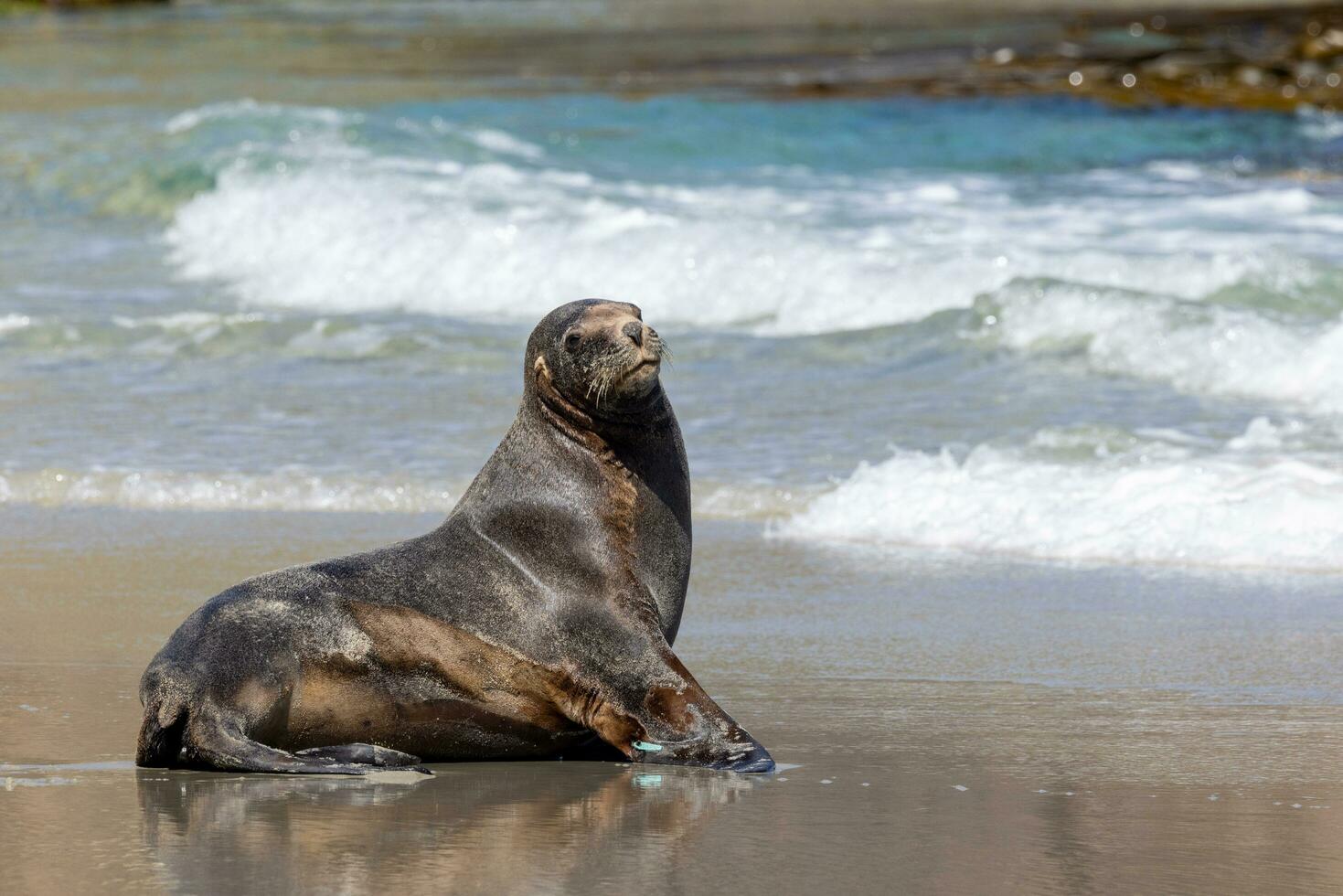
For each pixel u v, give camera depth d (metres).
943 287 61.38
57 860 18.22
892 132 97.38
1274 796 21.08
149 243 76.19
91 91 116.06
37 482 43.62
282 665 22.66
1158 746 23.75
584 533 23.72
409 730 23.34
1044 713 25.80
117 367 56.31
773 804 20.89
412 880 17.62
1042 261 62.22
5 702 26.09
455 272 67.56
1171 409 48.06
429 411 50.72
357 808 20.55
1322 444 43.12
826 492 41.97
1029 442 44.62
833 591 34.47
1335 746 23.64
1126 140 95.88
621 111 101.75
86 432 48.53
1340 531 36.19
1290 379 50.12
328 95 111.62
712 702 23.31
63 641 30.22
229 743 21.98
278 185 76.88
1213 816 20.19
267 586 23.28
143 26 195.62
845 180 83.88
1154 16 166.00
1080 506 38.88
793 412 49.53
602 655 23.31
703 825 19.89
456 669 23.30
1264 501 37.53
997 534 38.31
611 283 65.25
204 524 40.16
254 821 19.84
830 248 65.44
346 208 73.06
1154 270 60.72
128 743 23.80
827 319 61.25
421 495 42.41
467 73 128.88
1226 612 32.12
